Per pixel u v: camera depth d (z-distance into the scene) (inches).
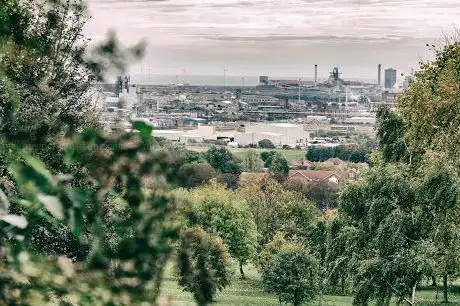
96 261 177.3
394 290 1776.6
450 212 1743.4
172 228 184.1
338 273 1889.8
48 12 785.6
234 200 5733.3
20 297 161.2
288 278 4008.4
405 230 1755.7
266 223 6373.0
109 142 178.5
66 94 908.6
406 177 1817.2
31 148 182.4
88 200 161.6
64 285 168.4
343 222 1932.8
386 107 1990.7
